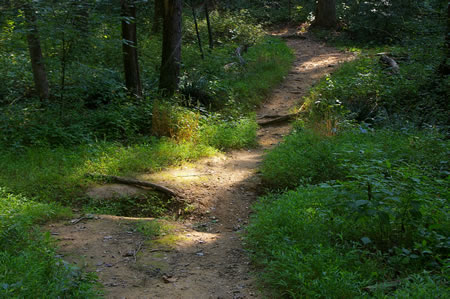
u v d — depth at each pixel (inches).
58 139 337.7
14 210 212.8
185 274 169.6
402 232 172.2
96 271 170.1
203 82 501.0
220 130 405.1
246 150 395.5
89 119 387.2
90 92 428.1
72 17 361.4
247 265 176.2
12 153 304.3
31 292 123.9
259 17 1136.8
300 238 177.3
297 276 140.5
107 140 364.8
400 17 809.5
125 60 438.9
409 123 384.2
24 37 447.2
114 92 438.0
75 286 133.4
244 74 605.6
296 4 1192.8
